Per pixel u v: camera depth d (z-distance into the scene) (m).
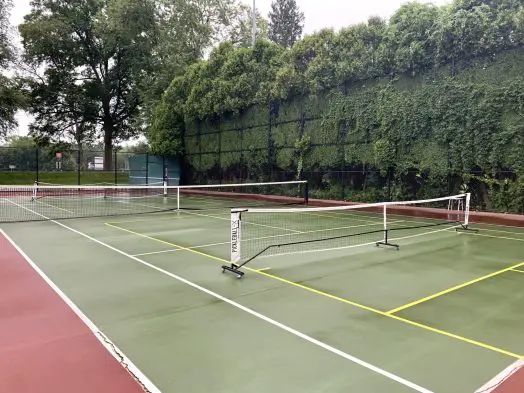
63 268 7.41
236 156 27.23
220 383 3.47
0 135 30.69
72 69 38.53
